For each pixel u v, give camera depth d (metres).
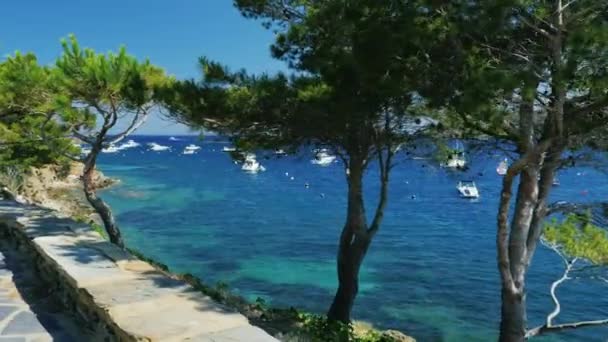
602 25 5.83
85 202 41.75
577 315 18.83
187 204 46.66
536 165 8.28
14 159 20.03
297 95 9.57
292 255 27.36
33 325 4.65
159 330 3.76
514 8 6.60
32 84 12.01
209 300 4.51
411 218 41.12
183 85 10.37
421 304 19.78
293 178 73.88
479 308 19.42
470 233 34.75
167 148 192.62
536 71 6.77
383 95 8.32
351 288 11.75
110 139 13.65
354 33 8.16
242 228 35.09
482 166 10.12
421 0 7.13
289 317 11.05
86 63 11.63
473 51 7.33
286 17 10.84
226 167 95.50
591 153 8.59
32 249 6.80
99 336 4.27
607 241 9.23
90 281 4.90
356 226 11.53
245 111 9.84
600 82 6.05
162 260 25.83
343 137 10.70
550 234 9.69
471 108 6.32
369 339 12.20
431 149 11.18
